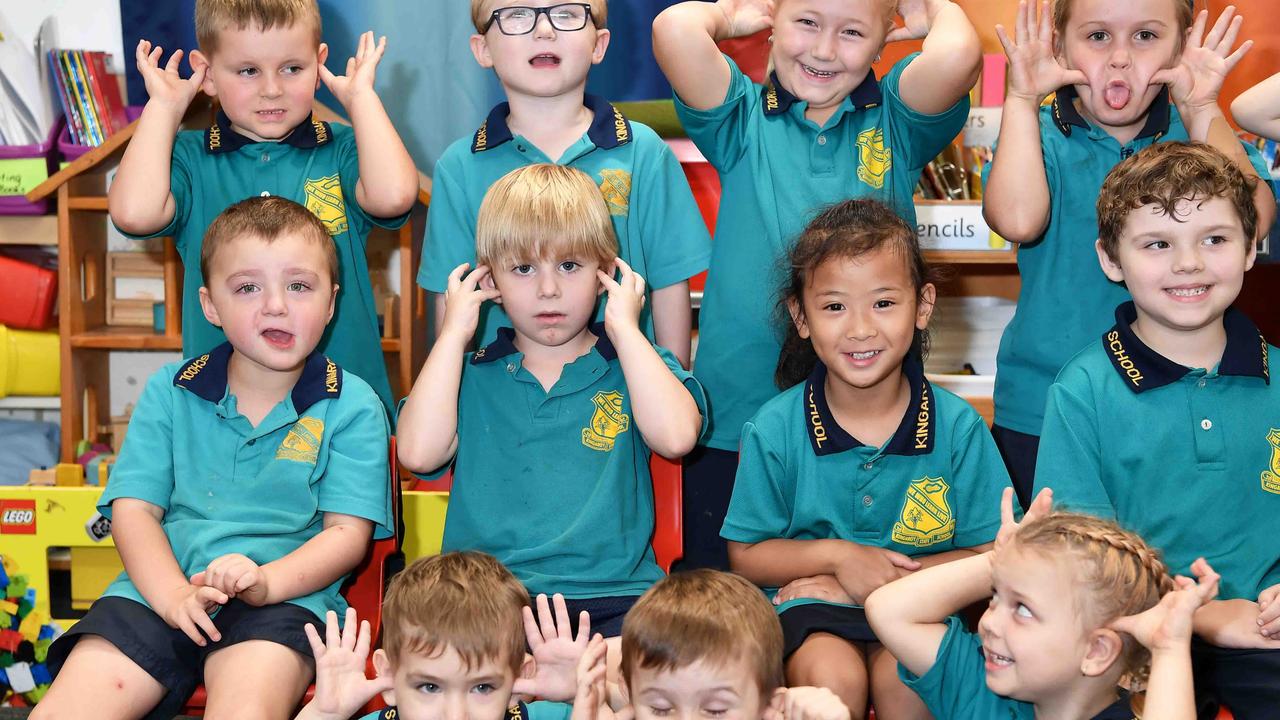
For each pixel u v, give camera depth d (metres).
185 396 1.67
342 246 2.01
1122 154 1.79
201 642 1.45
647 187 1.88
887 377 1.61
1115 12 1.72
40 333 2.60
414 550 2.04
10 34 2.73
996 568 1.27
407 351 2.43
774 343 1.85
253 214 1.66
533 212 1.60
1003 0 2.65
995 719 1.32
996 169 1.77
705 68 1.86
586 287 1.64
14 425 2.63
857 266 1.56
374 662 1.40
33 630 2.11
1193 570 1.20
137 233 1.93
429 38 2.67
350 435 1.66
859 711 1.38
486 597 1.34
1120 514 1.56
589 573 1.61
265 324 1.62
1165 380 1.53
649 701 1.26
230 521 1.60
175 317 2.49
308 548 1.56
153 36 2.58
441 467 1.66
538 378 1.69
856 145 1.88
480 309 1.84
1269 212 1.81
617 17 2.55
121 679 1.43
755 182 1.89
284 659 1.44
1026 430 1.83
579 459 1.66
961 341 2.62
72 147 2.55
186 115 2.40
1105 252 1.59
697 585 1.31
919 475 1.60
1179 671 1.16
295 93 1.95
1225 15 1.75
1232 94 2.51
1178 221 1.47
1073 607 1.22
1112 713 1.24
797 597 1.54
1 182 2.54
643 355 1.63
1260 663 1.40
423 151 2.71
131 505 1.60
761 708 1.27
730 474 1.90
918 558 1.59
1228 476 1.51
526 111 1.88
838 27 1.80
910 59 1.88
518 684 1.36
